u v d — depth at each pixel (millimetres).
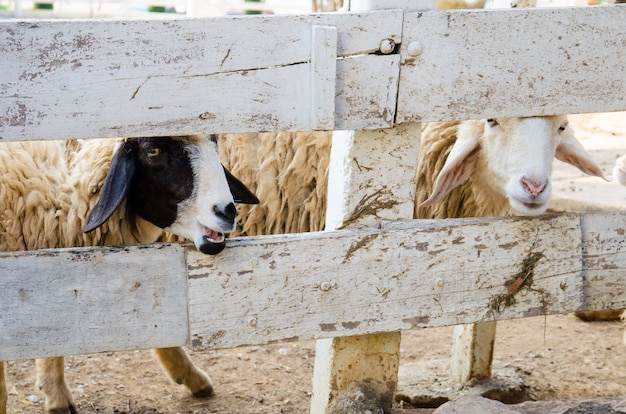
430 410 3537
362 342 3457
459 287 3373
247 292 3158
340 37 2975
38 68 2730
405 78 3092
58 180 4148
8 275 2939
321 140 4852
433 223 3320
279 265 3162
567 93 3266
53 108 2775
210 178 3439
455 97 3160
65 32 2723
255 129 2971
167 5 15414
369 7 3037
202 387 4668
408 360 5352
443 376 4859
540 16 3156
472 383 4609
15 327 2980
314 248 3184
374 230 3250
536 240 3414
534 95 3236
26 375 4930
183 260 3094
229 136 4914
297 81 2963
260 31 2883
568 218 3434
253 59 2902
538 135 3805
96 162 4059
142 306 3088
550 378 4988
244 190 3896
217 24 2844
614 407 3459
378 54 3041
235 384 4879
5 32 2672
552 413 3395
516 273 3424
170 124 2893
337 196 3363
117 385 4809
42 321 3004
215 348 3170
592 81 3279
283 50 2920
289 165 4891
